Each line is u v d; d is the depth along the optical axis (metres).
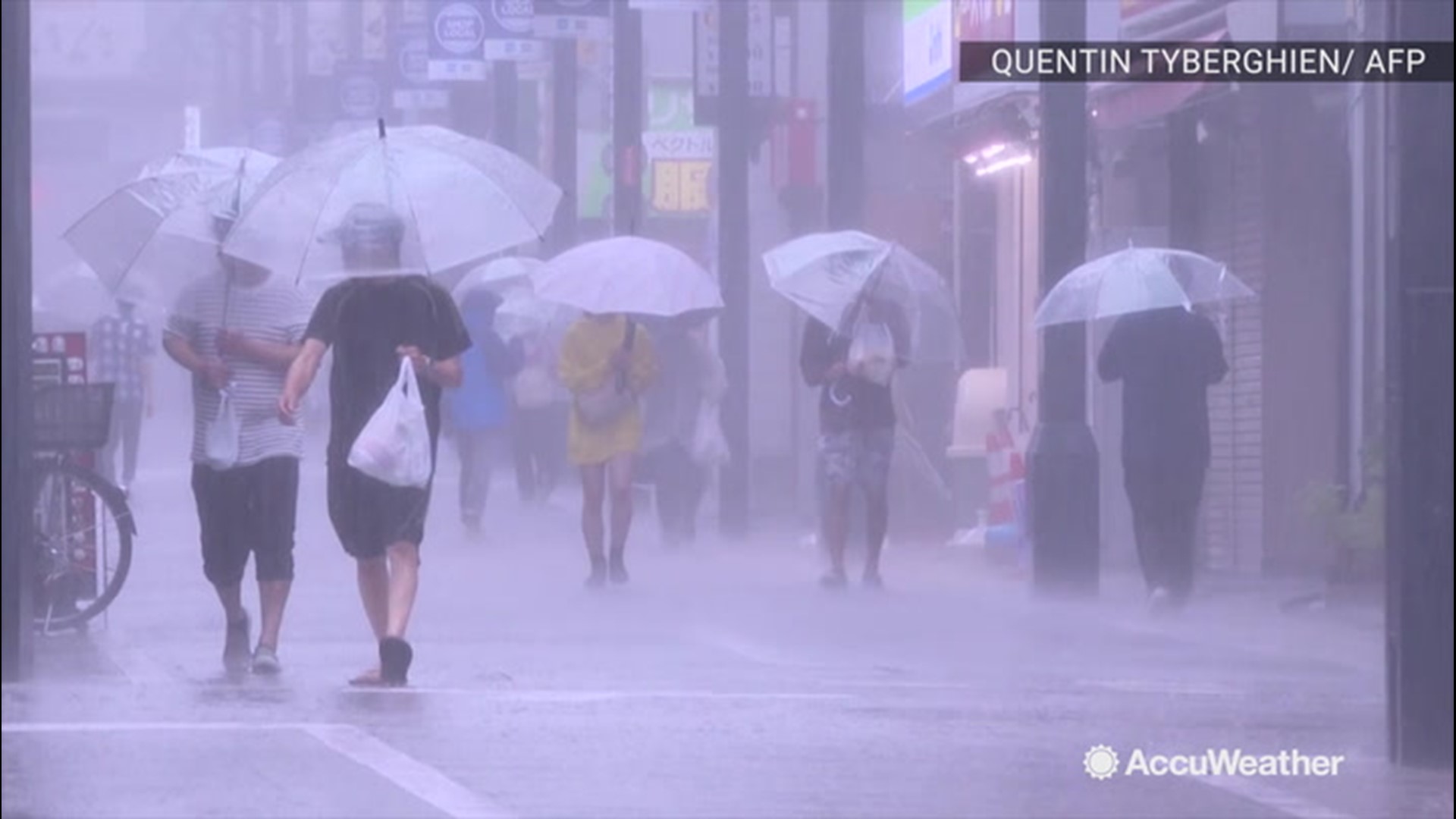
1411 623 35.28
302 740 36.41
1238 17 72.44
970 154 93.62
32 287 41.69
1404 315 34.53
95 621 55.88
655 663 49.06
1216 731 39.25
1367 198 67.69
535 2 110.94
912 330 67.44
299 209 45.94
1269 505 72.88
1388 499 35.34
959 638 55.06
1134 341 61.28
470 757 35.06
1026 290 90.06
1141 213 77.50
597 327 67.75
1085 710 41.78
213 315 45.88
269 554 45.75
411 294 44.06
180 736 36.75
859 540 80.56
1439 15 33.84
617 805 31.56
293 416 43.88
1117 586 68.19
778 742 37.06
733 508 91.19
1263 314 73.19
